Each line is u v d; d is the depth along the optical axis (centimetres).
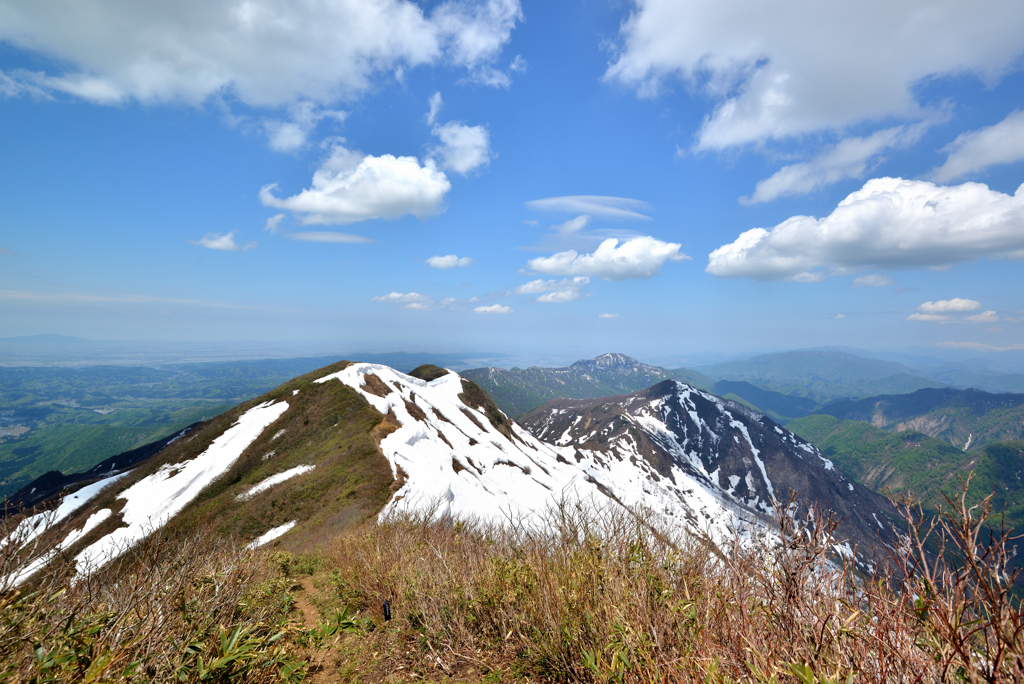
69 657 412
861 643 344
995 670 284
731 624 395
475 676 527
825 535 363
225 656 474
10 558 423
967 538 292
